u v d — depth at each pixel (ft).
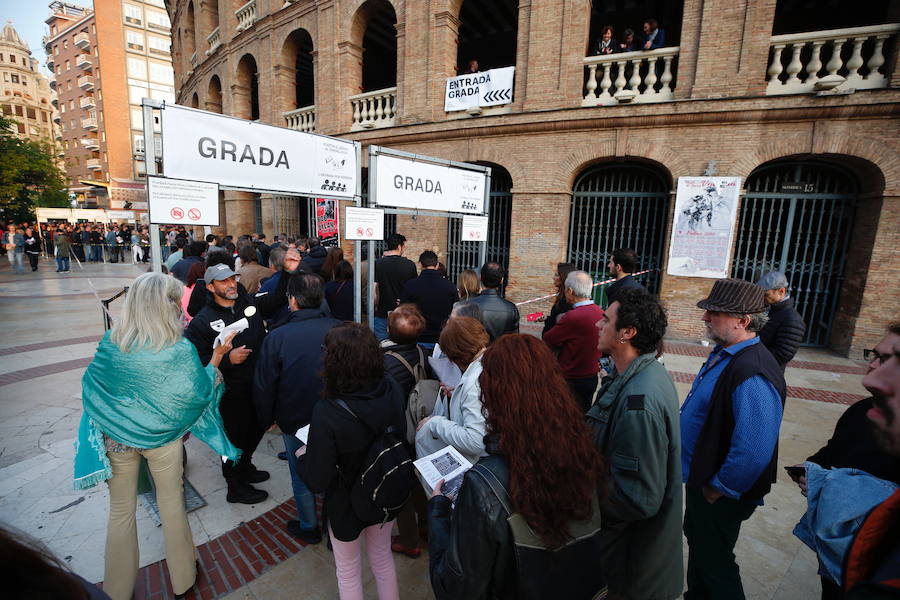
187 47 68.74
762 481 6.20
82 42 182.19
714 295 6.79
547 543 3.76
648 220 31.22
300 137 12.76
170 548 7.63
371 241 14.26
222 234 60.44
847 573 3.18
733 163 25.63
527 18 29.84
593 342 10.89
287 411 8.58
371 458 6.05
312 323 8.93
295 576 8.46
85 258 75.46
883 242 23.49
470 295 13.58
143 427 6.76
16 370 19.67
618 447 5.26
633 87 27.68
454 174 17.75
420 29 33.55
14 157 106.22
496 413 4.17
